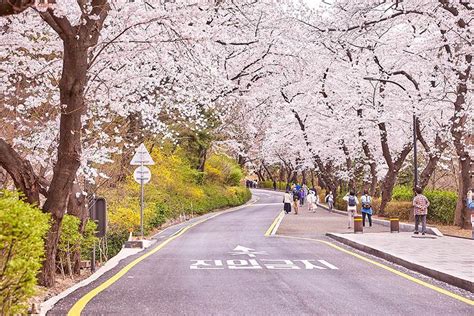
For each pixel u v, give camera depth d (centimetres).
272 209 5412
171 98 2553
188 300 964
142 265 1505
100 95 1772
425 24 3228
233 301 954
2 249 635
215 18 2477
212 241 2314
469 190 2680
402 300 964
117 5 1475
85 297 995
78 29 1074
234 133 5628
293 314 840
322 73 4138
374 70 3662
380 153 4844
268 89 4425
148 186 3256
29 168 1084
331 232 2748
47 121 1614
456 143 2722
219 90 2838
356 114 4031
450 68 2689
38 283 1098
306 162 6178
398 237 2302
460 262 1420
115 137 1952
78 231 1376
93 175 1675
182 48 1819
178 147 3991
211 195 5097
